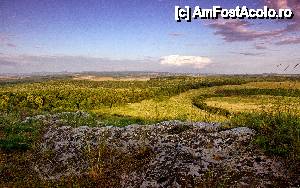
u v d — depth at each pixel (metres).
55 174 10.70
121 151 10.93
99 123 16.88
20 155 12.33
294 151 8.63
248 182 8.12
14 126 16.27
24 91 74.06
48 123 16.66
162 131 11.82
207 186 8.32
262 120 10.72
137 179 9.38
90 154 11.08
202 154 9.63
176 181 8.73
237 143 9.77
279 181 7.95
